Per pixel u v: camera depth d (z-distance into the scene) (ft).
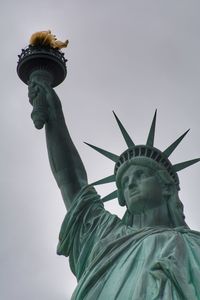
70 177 230.48
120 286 196.54
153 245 205.46
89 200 225.97
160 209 223.71
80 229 222.69
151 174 227.40
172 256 198.59
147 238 208.95
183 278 191.62
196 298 188.85
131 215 226.17
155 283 192.03
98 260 207.72
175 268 193.47
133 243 209.67
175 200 225.35
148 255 202.18
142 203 223.51
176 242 205.46
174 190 227.61
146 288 191.83
